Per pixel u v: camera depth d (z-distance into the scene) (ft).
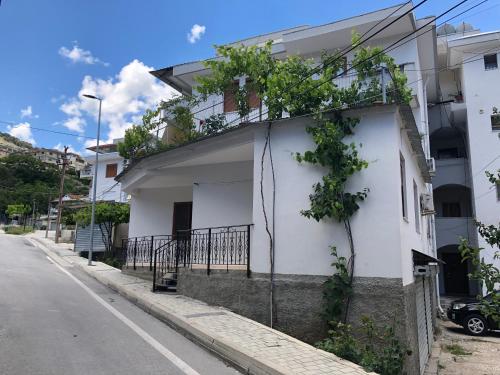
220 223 39.50
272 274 27.84
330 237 26.35
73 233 126.21
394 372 20.20
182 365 18.94
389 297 24.07
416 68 53.88
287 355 19.76
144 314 30.17
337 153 26.11
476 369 32.42
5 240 109.29
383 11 53.01
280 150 29.14
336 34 55.67
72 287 41.86
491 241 17.81
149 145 60.39
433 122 83.51
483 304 16.94
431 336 41.57
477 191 72.28
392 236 24.63
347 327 22.62
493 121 73.00
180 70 64.23
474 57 76.13
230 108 57.62
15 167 239.50
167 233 51.08
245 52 44.01
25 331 22.89
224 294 30.40
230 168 40.19
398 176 25.27
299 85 35.06
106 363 18.47
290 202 28.07
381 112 26.07
